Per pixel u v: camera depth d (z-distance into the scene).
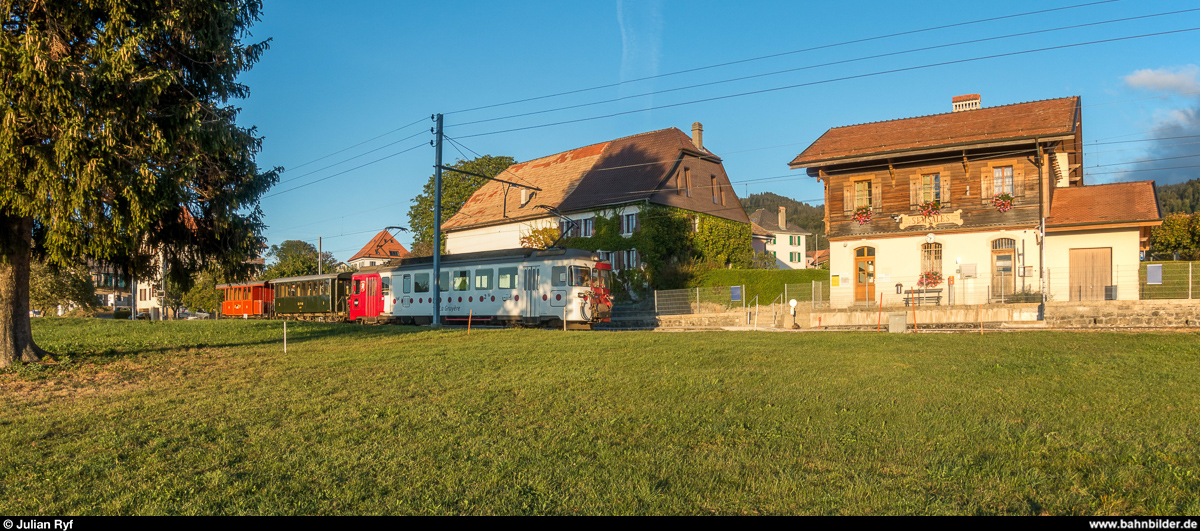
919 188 26.56
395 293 33.38
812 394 10.09
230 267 16.88
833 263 28.08
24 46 11.25
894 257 26.81
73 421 8.88
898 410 8.75
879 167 27.33
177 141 13.40
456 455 6.94
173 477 6.27
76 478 6.32
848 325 25.59
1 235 13.41
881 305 25.78
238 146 14.68
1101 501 5.25
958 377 11.52
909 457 6.57
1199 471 5.92
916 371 12.30
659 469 6.30
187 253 16.69
